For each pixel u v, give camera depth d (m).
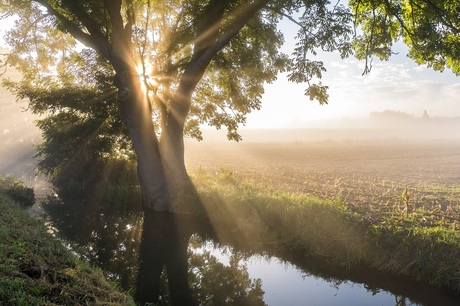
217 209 14.35
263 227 12.52
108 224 14.67
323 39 13.07
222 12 15.73
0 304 4.94
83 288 6.21
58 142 22.81
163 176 16.38
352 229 10.95
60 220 14.82
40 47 19.83
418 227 10.80
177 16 17.42
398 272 9.25
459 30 11.75
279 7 13.93
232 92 20.77
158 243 12.51
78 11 15.08
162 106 18.47
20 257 6.76
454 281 8.54
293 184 20.81
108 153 23.42
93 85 21.08
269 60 18.95
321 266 10.20
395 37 14.98
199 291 8.88
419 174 27.59
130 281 9.32
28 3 16.84
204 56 15.38
